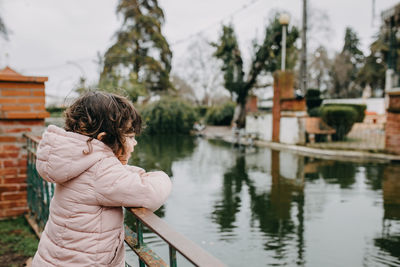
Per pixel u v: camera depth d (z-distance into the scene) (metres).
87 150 1.01
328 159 8.97
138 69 23.42
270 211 4.49
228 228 3.86
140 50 24.27
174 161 8.47
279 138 12.73
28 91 3.17
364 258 3.12
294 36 15.41
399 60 17.27
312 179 6.49
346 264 2.99
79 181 1.02
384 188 5.74
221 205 4.74
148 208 1.04
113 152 1.12
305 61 15.62
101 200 1.02
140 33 23.83
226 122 23.12
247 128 15.93
